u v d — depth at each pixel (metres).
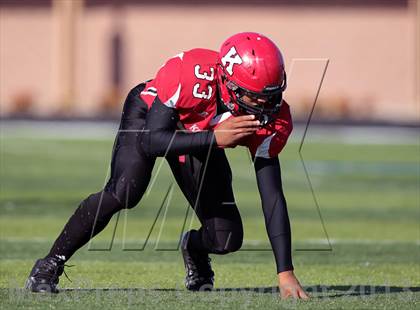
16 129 83.69
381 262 23.20
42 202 36.47
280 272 16.30
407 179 47.88
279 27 113.38
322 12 112.88
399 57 112.25
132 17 115.94
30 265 21.56
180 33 115.06
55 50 117.31
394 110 112.06
